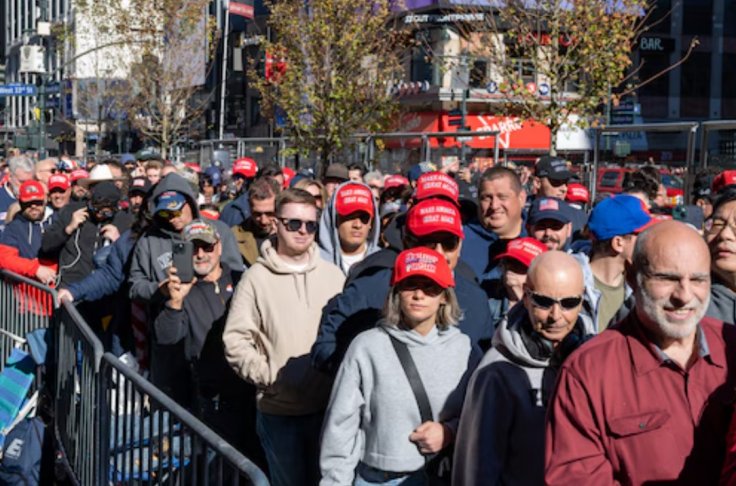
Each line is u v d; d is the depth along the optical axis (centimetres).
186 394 628
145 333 688
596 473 314
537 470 392
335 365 493
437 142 2112
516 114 2467
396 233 575
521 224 706
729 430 305
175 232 675
